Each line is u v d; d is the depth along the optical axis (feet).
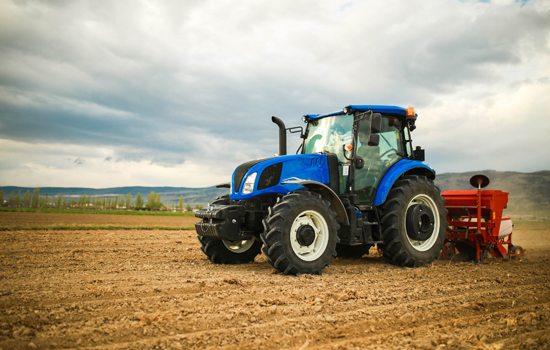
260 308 10.08
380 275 15.79
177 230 47.47
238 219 16.60
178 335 7.95
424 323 9.18
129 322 8.76
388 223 18.21
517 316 9.51
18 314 9.21
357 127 18.21
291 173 17.19
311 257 15.64
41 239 29.76
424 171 20.72
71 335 7.90
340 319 9.27
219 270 16.78
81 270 16.17
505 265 18.92
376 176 18.81
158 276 14.82
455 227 21.56
